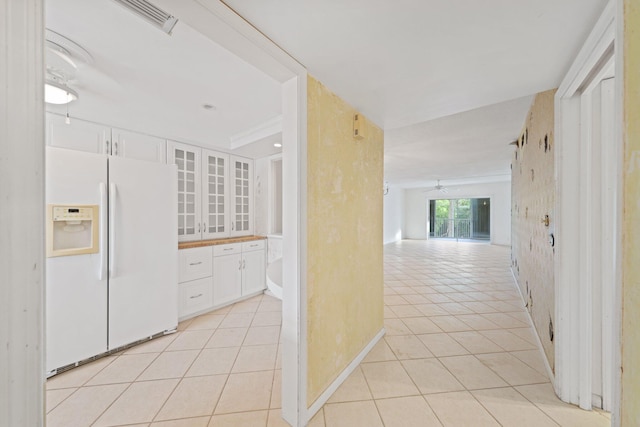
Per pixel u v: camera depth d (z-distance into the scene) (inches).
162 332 99.7
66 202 76.9
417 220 429.1
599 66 48.6
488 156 184.2
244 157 156.0
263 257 151.9
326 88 64.1
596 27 41.6
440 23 42.7
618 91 28.5
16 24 18.9
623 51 27.6
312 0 37.6
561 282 62.0
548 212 74.4
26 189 19.4
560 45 48.4
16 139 18.8
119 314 87.4
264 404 63.7
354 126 76.7
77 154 79.1
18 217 18.9
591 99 57.5
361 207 82.0
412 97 69.8
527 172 113.2
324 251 64.0
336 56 52.0
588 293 59.6
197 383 71.8
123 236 88.7
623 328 27.3
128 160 90.5
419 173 267.1
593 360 59.9
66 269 77.0
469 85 63.4
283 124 57.3
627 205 26.9
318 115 61.1
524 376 73.1
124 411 61.5
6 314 18.4
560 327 62.7
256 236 153.9
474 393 66.4
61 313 76.0
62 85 70.2
